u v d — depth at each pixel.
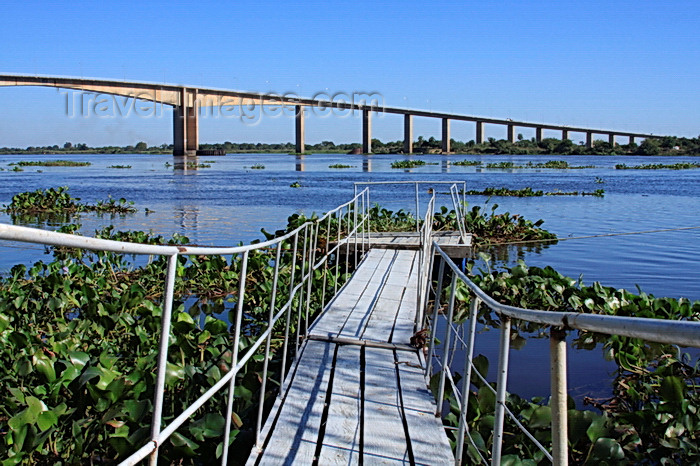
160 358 2.76
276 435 4.53
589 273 13.61
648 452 5.10
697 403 5.82
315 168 76.56
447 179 50.62
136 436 4.30
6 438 4.27
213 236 19.52
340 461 4.15
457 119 148.38
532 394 6.80
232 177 55.91
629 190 39.53
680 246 17.11
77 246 1.98
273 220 23.81
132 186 43.91
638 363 7.12
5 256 15.00
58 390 5.00
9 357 6.12
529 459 4.62
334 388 5.37
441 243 13.17
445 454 4.26
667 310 8.73
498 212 26.33
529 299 9.93
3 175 60.19
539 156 145.75
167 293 2.72
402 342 6.59
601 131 166.50
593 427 4.86
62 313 8.51
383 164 89.12
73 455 4.46
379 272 10.45
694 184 45.50
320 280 9.96
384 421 4.75
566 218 24.17
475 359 5.73
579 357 8.08
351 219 16.80
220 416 4.70
